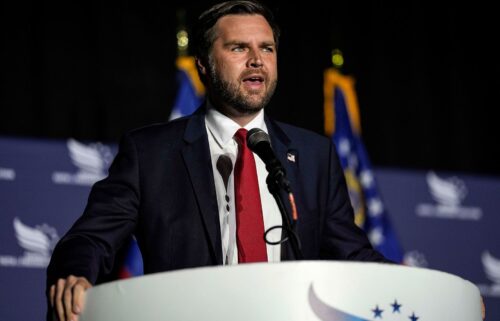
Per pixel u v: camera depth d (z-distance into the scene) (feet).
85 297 11.95
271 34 16.44
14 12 32.32
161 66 33.73
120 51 33.35
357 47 36.76
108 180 15.70
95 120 32.65
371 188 32.99
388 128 36.40
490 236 33.35
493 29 37.93
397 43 37.22
